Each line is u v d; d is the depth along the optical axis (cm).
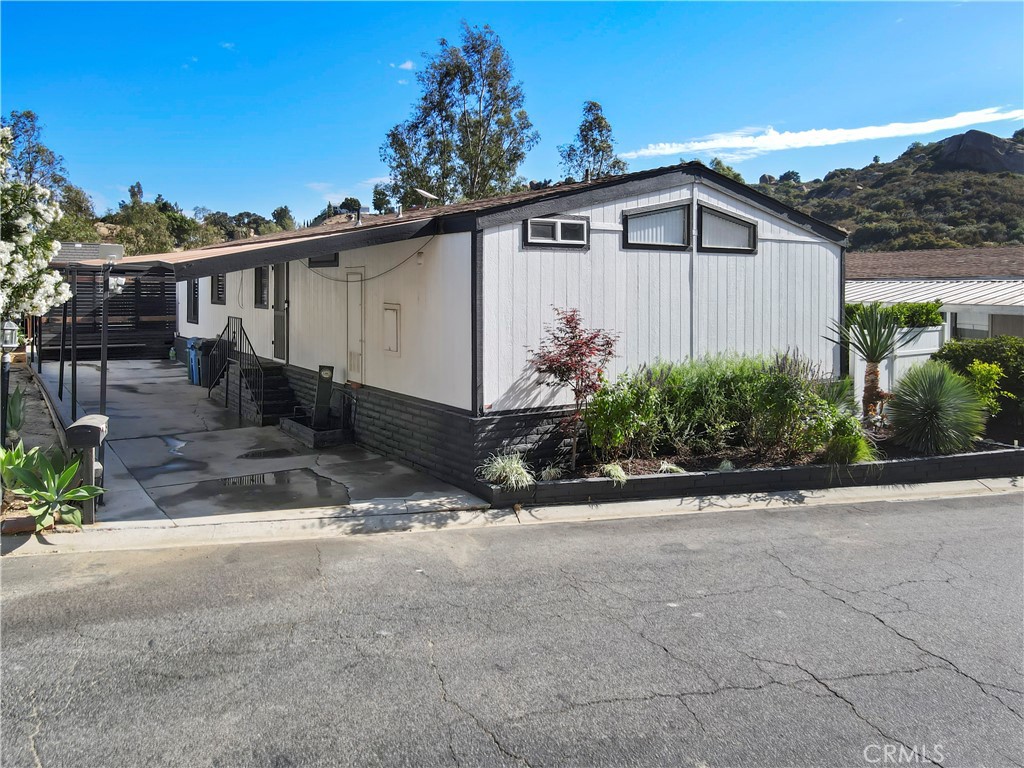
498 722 399
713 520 782
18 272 771
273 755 368
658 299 997
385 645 486
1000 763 364
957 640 498
